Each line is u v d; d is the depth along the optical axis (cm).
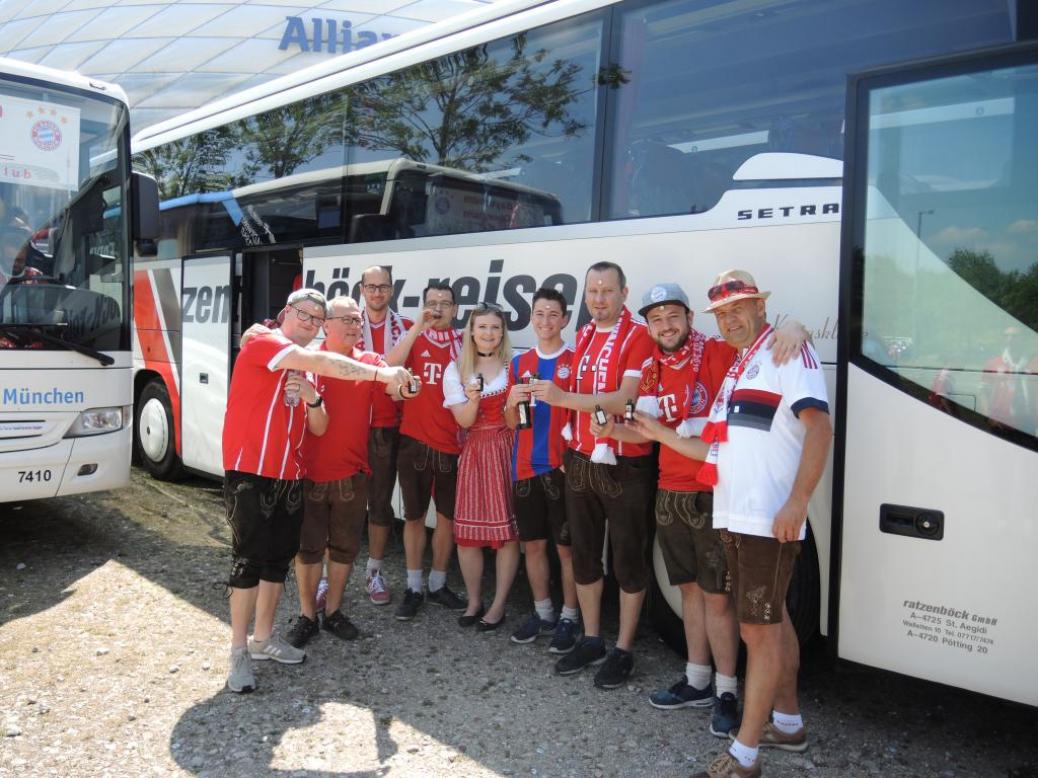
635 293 455
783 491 320
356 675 441
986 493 334
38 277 593
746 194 414
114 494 822
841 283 368
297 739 374
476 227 547
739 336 339
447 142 571
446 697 418
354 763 356
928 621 348
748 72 427
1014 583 329
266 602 443
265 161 734
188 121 848
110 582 569
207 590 556
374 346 537
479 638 491
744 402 326
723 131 432
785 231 400
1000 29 363
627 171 468
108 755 359
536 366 458
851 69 397
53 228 605
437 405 504
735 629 387
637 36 470
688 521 387
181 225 836
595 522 438
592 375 422
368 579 546
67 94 622
